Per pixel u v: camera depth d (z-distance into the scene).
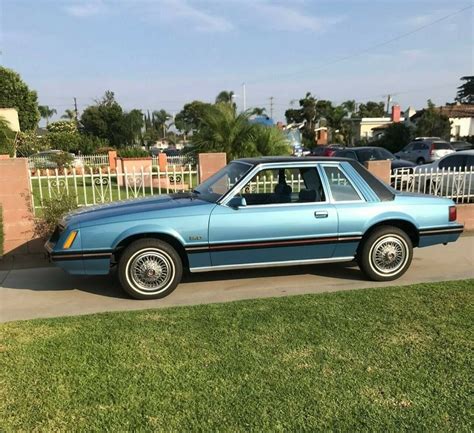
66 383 3.33
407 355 3.68
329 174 5.70
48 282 6.00
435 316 4.48
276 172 5.66
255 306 4.85
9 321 4.59
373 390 3.19
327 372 3.44
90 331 4.25
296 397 3.12
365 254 5.75
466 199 9.73
